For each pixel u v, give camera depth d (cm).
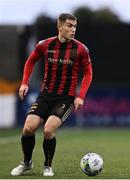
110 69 7306
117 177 2598
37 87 7244
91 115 7300
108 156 3731
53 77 2606
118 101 7312
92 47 7300
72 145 4594
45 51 2620
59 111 2561
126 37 7281
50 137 2561
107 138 5453
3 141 5184
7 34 8162
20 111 7331
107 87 7300
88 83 2619
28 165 2658
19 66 7531
